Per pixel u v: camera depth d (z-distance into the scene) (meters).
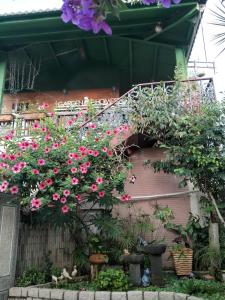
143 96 5.21
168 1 1.31
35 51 8.96
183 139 4.84
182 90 5.17
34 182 4.46
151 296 3.72
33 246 4.92
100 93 9.68
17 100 9.94
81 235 5.18
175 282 4.23
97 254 4.63
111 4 1.32
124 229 5.36
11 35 7.38
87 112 5.85
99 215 5.14
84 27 1.30
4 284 4.16
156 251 4.27
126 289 3.98
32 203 4.05
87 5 1.27
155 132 5.07
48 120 5.11
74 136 4.96
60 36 7.55
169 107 5.01
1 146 4.93
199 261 4.93
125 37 7.90
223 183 4.76
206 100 5.14
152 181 6.19
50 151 4.59
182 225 5.63
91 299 3.83
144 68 9.76
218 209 4.72
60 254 5.20
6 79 9.66
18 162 4.41
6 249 4.30
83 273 5.00
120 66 9.88
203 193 5.31
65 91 9.88
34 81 10.12
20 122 5.70
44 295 4.01
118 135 5.25
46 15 6.85
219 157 4.51
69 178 4.24
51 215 4.65
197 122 4.69
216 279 4.35
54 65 9.83
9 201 4.45
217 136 4.59
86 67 10.00
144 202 6.09
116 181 4.57
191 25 6.87
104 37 8.21
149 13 6.71
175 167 5.02
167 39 7.66
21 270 4.62
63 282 4.45
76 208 4.77
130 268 4.28
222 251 4.57
